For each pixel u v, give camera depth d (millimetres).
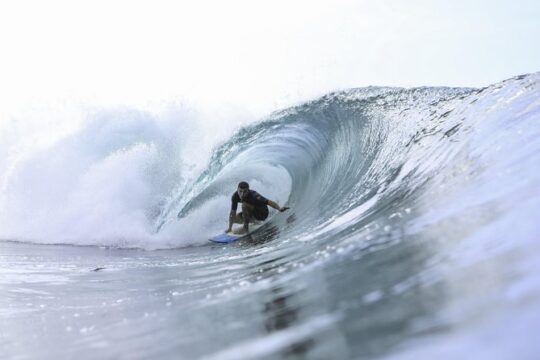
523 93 22203
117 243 37594
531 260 8336
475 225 11828
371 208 22469
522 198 12148
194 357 9109
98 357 10688
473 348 6133
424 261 10805
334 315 9297
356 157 35281
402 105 36969
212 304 14273
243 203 35812
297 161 43219
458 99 29672
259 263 21391
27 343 13539
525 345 5840
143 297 18891
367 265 12500
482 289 7945
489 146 18578
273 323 10180
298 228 28891
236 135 47625
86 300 19812
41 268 29672
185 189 42969
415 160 24594
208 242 35094
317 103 46781
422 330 7137
